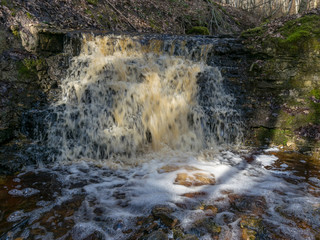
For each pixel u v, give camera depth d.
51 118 3.67
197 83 4.47
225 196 2.76
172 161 3.66
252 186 2.97
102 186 2.96
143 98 4.14
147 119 4.10
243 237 2.13
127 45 4.80
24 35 3.99
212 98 4.50
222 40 4.82
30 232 2.16
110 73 4.28
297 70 4.02
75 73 4.26
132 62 4.51
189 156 3.85
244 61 4.50
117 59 4.41
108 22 7.13
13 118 3.57
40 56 4.09
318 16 4.11
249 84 4.39
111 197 2.73
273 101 4.22
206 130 4.23
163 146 4.11
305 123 3.96
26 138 3.62
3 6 4.12
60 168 3.36
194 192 2.84
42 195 2.72
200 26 9.55
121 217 2.38
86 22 6.46
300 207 2.54
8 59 3.73
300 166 3.50
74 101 4.06
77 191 2.83
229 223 2.31
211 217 2.39
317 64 3.86
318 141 3.81
